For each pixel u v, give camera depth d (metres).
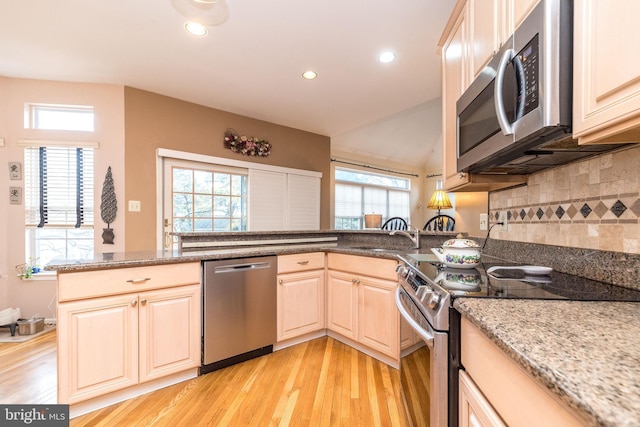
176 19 2.00
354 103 3.48
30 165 2.93
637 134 0.71
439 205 4.29
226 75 2.80
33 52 2.40
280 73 2.75
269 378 1.91
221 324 1.98
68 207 2.98
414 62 2.55
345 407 1.62
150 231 3.13
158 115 3.20
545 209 1.41
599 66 0.71
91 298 1.56
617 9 0.66
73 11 1.91
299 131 4.52
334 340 2.51
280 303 2.28
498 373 0.66
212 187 3.64
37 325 2.68
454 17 1.60
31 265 2.94
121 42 2.26
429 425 1.06
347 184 5.80
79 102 2.93
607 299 0.86
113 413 1.57
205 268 1.92
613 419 0.34
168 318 1.79
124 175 2.99
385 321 2.03
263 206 4.06
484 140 1.22
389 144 6.02
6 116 2.85
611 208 1.05
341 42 2.27
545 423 0.49
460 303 0.85
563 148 1.05
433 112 5.14
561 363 0.47
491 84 1.15
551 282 1.09
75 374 1.52
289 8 1.89
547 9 0.82
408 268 1.54
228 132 3.74
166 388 1.79
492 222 1.90
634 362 0.47
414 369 1.27
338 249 2.40
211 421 1.51
